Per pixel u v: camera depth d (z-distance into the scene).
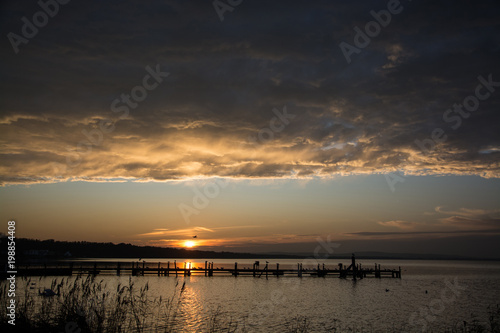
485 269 113.69
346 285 46.09
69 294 13.07
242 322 21.22
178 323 18.86
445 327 21.08
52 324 12.02
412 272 87.06
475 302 32.25
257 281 48.09
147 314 18.39
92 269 46.97
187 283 42.62
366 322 22.44
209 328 18.86
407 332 19.80
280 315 23.98
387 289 40.62
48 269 40.50
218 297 31.55
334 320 22.83
